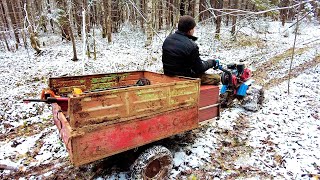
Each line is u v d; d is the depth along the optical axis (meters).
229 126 4.70
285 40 16.81
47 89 3.45
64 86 3.74
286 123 4.79
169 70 3.71
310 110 5.38
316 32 19.73
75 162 2.31
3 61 12.30
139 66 10.45
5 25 19.06
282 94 6.56
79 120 2.29
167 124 3.05
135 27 19.14
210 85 3.87
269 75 8.60
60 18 13.83
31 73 9.62
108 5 16.25
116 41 17.14
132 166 2.86
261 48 14.32
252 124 4.80
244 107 5.48
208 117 3.71
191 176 3.24
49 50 14.25
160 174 3.05
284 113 5.27
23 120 5.18
